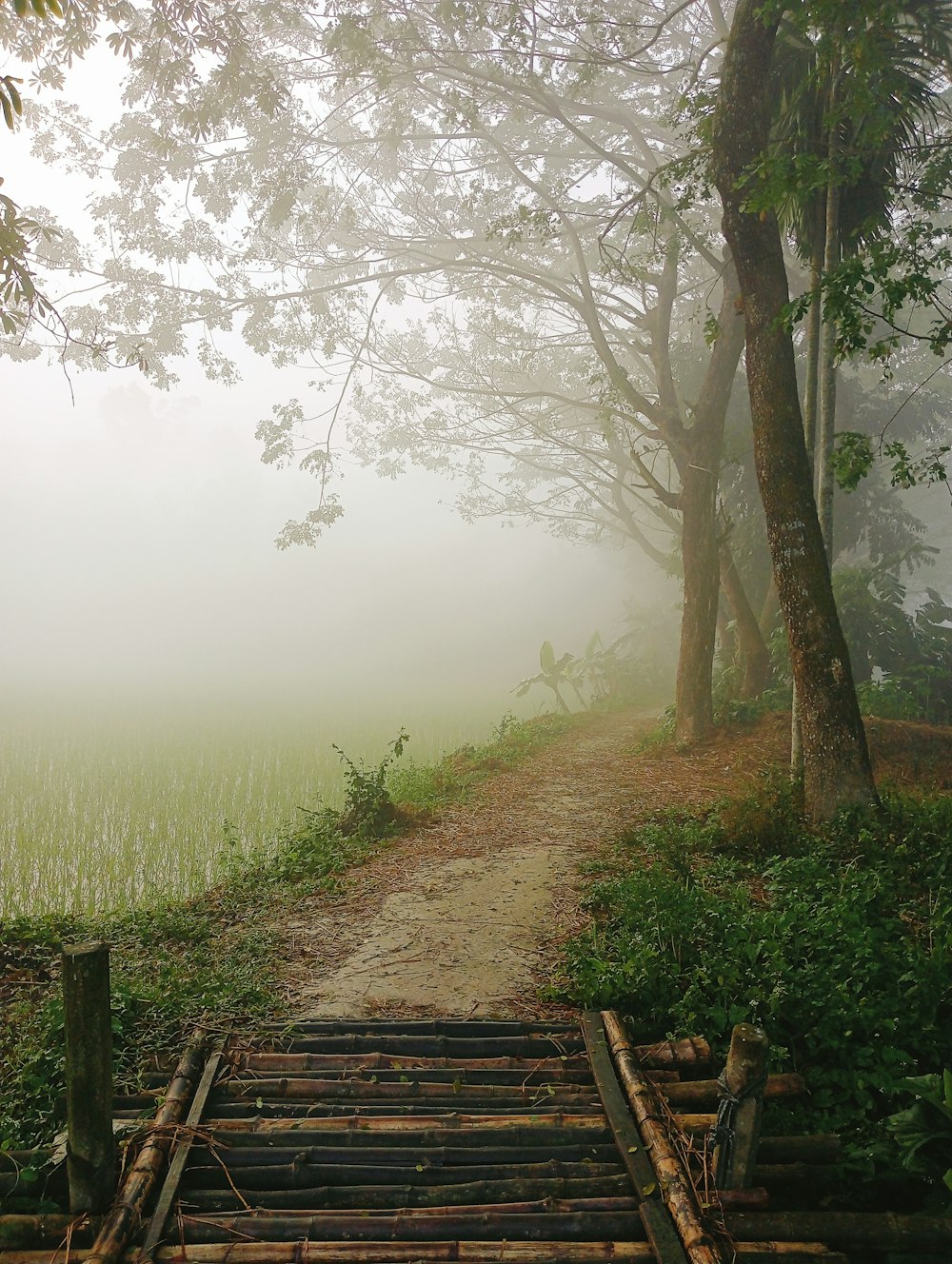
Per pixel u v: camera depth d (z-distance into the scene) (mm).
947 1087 4117
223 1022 4941
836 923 5680
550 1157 3943
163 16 10750
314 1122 4070
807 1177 3955
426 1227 3527
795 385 8641
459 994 5523
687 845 8289
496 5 12430
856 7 7629
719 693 15984
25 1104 4336
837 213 9266
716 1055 4684
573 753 14711
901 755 11430
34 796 12055
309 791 12414
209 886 8359
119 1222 3426
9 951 6238
